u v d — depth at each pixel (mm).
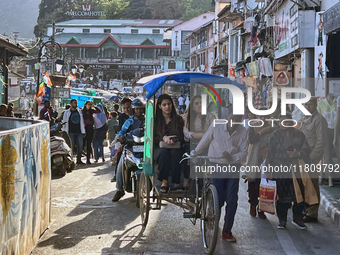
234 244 5309
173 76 5434
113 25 108562
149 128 5762
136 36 107625
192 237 5566
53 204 7355
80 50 102688
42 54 24891
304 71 16453
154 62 99750
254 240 5488
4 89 20906
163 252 4973
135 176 7133
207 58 55312
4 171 3748
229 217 5348
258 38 24812
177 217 6512
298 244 5352
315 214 6316
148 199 5836
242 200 7691
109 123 13422
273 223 6301
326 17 9906
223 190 5312
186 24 75375
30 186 4773
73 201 7609
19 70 80250
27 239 4633
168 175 5449
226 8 37781
